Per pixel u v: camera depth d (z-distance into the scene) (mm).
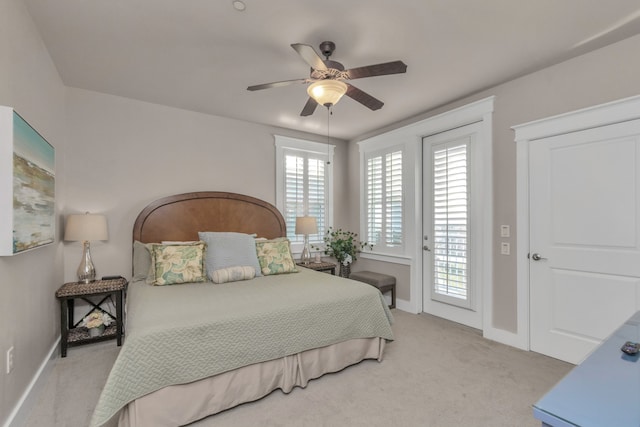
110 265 3357
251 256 3340
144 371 1712
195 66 2723
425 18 2059
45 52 2410
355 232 5023
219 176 4031
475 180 3406
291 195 4605
